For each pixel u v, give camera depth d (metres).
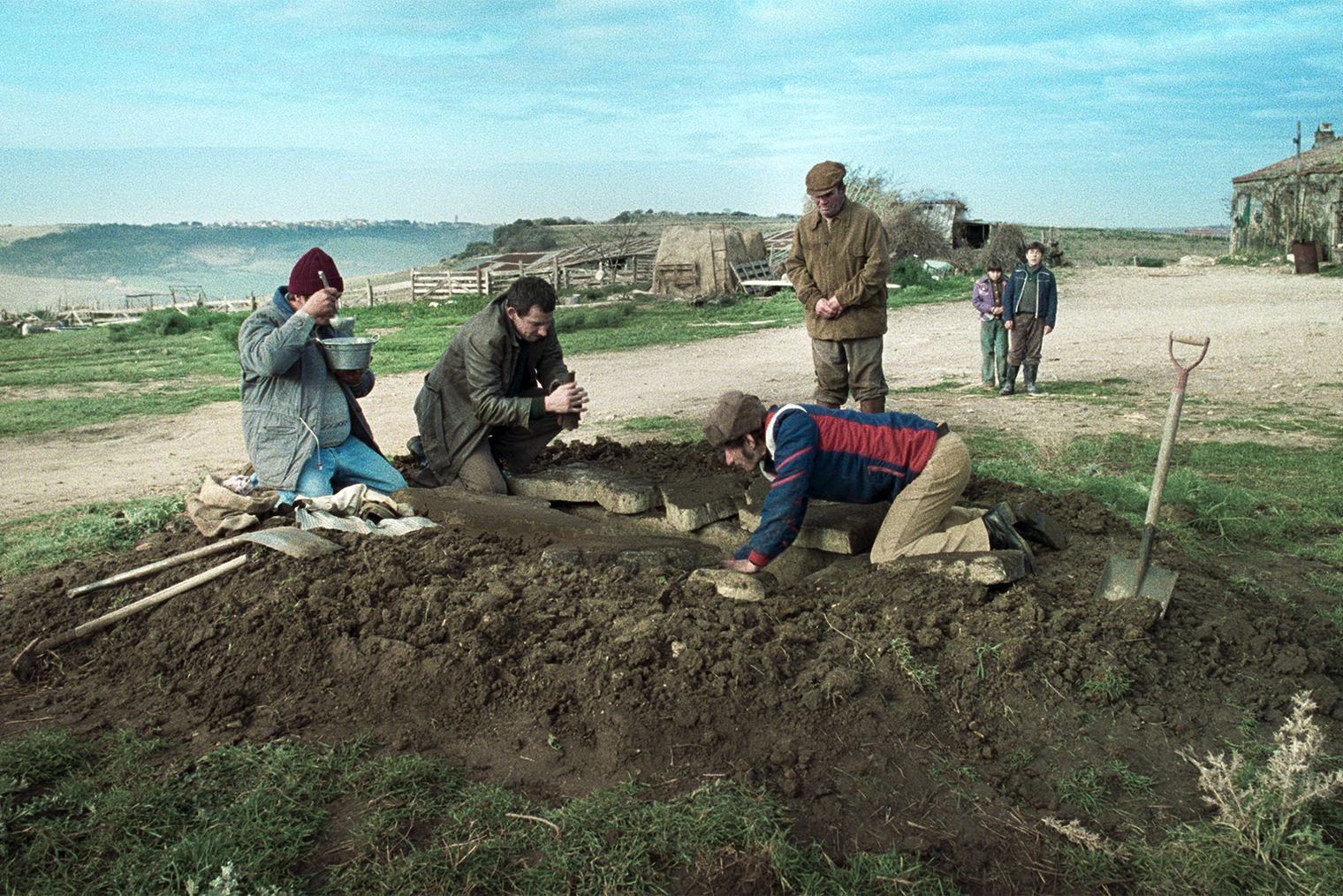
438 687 3.44
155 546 5.00
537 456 6.46
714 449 6.22
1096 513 5.06
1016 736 3.19
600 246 43.44
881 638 3.60
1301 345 14.40
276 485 5.30
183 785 3.03
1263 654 3.65
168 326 29.06
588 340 20.27
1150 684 3.42
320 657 3.72
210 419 11.91
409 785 2.98
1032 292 10.75
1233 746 3.11
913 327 20.28
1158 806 2.87
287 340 4.98
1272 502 5.96
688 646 3.51
